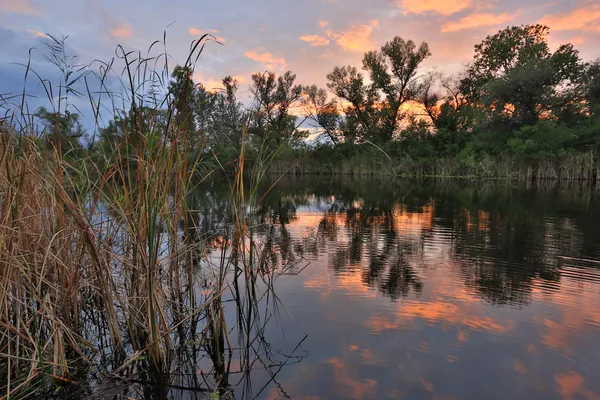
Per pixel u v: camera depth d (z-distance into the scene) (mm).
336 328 2803
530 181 20500
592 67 23359
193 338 2754
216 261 4395
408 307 3162
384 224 7344
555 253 4910
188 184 2844
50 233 2484
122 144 2434
